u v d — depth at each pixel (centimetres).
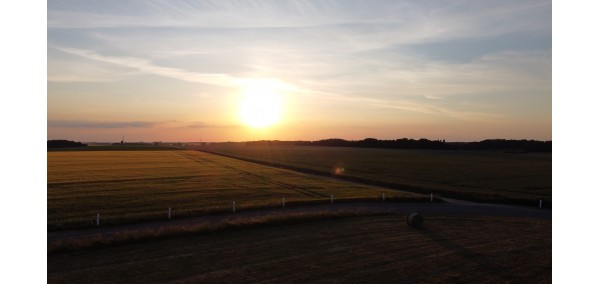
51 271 2073
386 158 12812
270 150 19538
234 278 2020
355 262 2286
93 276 2016
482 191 5334
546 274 2127
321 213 3462
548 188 5759
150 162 10344
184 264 2216
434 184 6106
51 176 6575
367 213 3647
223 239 2736
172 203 4212
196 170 8150
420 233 2989
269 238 2781
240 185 5781
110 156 12838
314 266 2209
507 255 2450
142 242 2614
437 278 2052
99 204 4097
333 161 11344
